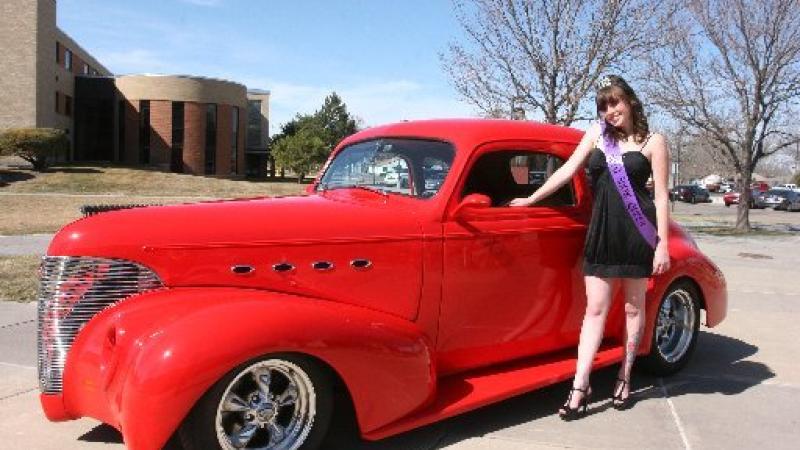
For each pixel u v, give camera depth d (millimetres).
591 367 4453
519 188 4672
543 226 4535
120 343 3365
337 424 4254
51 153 36844
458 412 3965
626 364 4648
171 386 3148
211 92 47812
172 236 3678
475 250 4258
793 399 4945
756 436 4266
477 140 4371
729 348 6359
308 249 3838
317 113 77562
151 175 40031
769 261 13516
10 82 37812
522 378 4375
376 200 4352
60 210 23141
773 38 20359
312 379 3559
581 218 4750
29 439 4035
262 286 3770
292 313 3477
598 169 4363
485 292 4324
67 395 3631
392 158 4469
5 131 35938
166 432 3180
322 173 4969
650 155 4324
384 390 3688
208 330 3252
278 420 3582
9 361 5559
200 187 37594
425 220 4129
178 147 46969
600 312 4422
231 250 3725
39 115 38812
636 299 4516
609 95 4301
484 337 4391
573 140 4930
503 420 4414
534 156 4703
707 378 5406
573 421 4430
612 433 4250
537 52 15445
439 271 4145
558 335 4750
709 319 5566
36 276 9352
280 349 3359
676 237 5387
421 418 3826
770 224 27484
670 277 5148
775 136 23375
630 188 4266
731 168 28078
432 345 4203
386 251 3998
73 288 3658
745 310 8234
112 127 46781
